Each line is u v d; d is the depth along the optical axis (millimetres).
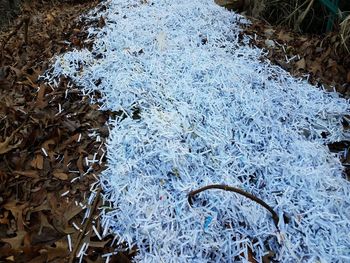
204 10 3305
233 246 1879
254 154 2209
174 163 2074
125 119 2350
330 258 1842
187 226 1910
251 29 3395
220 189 1998
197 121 2299
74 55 2867
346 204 2059
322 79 2887
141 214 1945
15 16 4320
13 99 2635
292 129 2412
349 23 3111
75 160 2225
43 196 2053
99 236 1911
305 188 2061
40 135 2324
